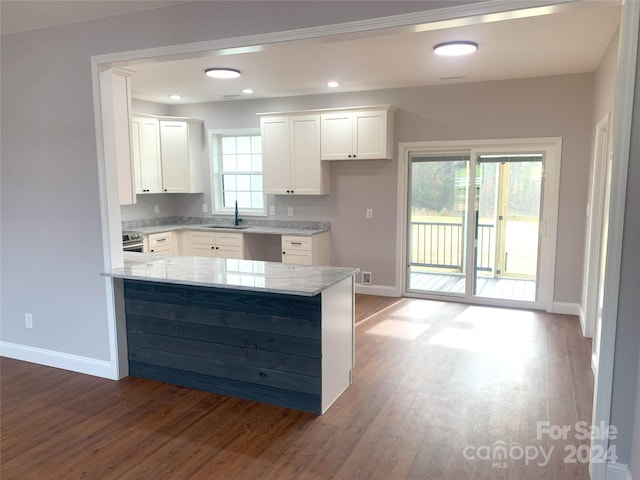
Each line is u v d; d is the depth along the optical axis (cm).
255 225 648
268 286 274
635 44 202
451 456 246
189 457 246
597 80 437
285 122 582
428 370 356
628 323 215
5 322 384
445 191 560
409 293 589
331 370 301
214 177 664
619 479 222
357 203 590
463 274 563
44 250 354
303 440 262
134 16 295
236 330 308
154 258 378
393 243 578
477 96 518
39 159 342
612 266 214
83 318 349
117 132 340
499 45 369
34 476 231
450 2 224
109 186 325
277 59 411
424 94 540
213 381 321
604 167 362
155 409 299
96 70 312
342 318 314
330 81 509
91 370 352
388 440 261
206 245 614
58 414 293
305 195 615
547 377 341
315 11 251
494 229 540
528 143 507
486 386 328
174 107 670
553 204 501
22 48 333
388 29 239
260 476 230
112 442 261
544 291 520
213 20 275
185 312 323
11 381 341
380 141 539
